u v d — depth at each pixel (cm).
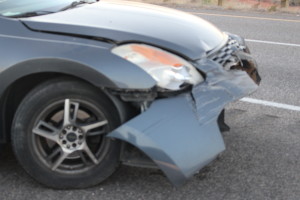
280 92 538
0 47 290
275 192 314
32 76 296
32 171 299
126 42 296
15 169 334
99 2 394
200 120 279
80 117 294
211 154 279
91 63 277
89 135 296
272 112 469
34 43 290
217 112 285
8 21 303
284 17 1250
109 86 277
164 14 369
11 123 315
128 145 297
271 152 374
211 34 356
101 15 336
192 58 303
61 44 288
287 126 432
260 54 759
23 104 289
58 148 297
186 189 314
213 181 325
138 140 272
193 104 283
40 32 297
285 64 690
